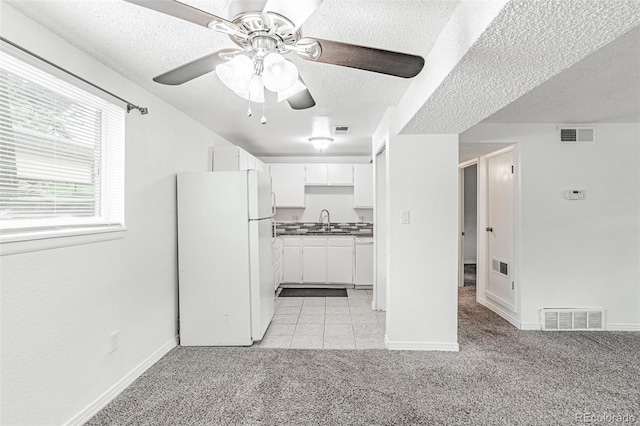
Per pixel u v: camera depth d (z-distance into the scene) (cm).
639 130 341
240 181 295
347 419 194
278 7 111
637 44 179
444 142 288
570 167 347
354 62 145
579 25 118
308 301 445
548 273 348
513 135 349
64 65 175
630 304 343
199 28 165
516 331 339
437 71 178
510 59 146
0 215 149
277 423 190
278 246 500
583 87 245
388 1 144
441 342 290
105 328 206
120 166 223
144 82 235
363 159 563
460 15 146
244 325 296
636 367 258
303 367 257
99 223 204
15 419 150
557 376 244
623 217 344
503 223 388
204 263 297
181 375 244
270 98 273
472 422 191
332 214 567
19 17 150
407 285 290
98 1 143
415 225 290
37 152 165
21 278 152
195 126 340
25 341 154
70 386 179
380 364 262
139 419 193
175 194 297
